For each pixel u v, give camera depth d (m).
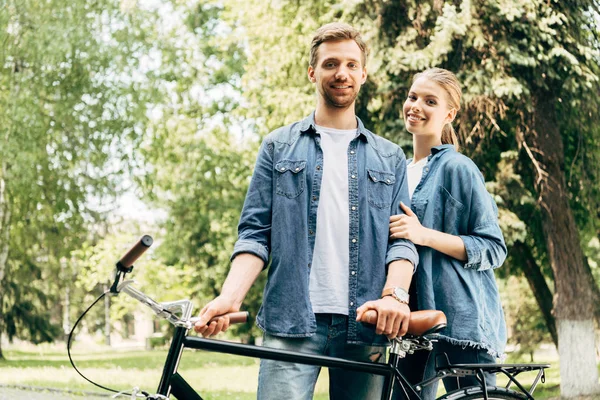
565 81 11.41
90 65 18.83
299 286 3.02
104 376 15.62
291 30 14.21
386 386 2.97
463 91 11.04
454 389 3.39
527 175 12.38
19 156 17.97
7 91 18.95
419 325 2.93
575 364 12.34
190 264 24.81
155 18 20.69
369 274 3.05
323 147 3.14
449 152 3.65
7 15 18.67
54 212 19.39
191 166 22.59
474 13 11.12
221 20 21.70
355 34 3.14
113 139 19.33
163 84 20.95
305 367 3.01
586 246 14.39
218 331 2.89
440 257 3.45
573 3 11.45
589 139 12.44
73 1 18.89
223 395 11.77
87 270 25.28
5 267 21.91
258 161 3.18
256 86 16.94
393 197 3.19
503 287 15.26
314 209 3.07
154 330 51.72
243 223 3.14
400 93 11.66
